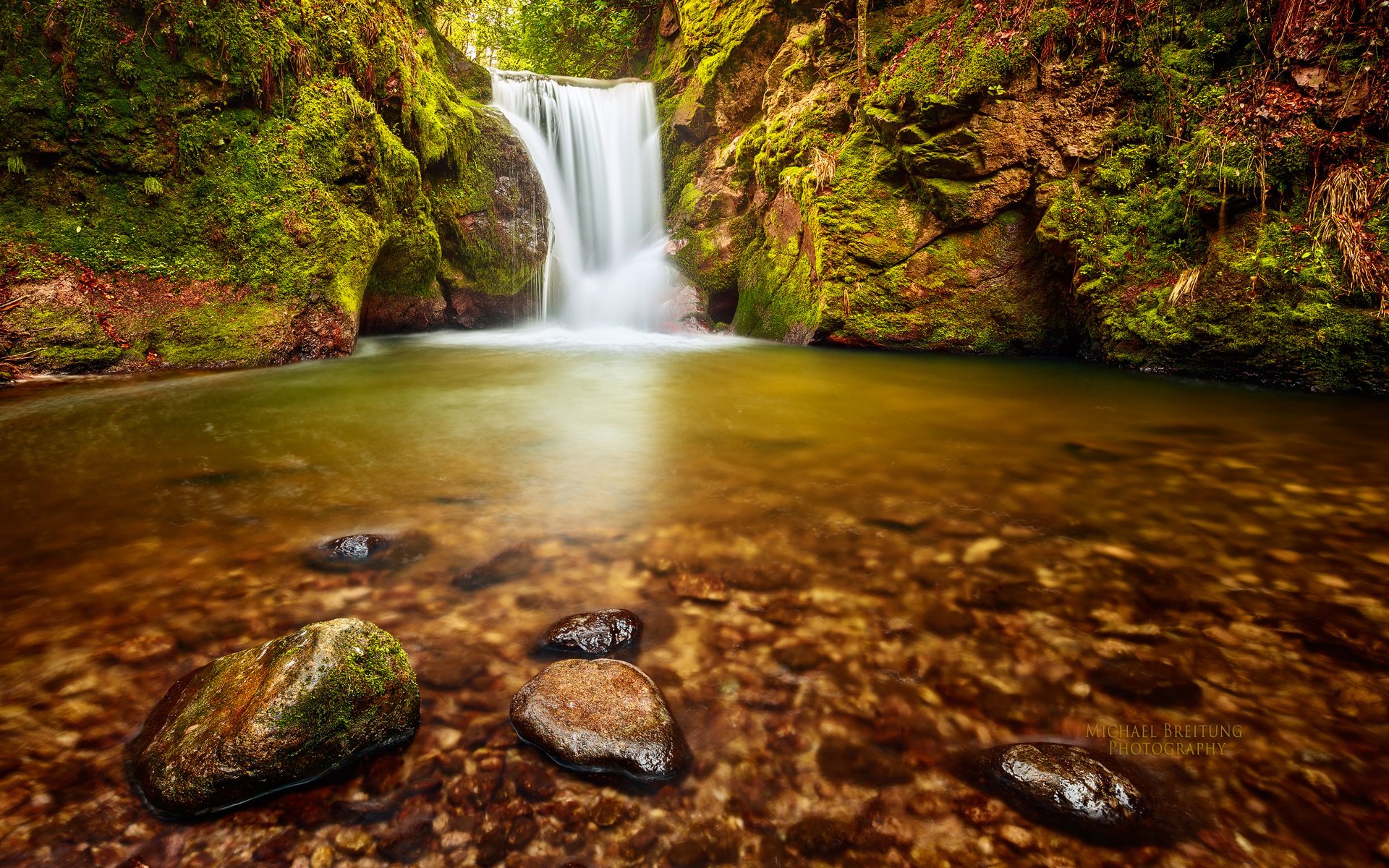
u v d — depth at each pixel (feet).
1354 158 20.08
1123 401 19.29
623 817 4.91
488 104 39.63
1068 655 6.72
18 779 5.08
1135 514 10.50
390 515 10.41
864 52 31.40
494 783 5.18
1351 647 6.79
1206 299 22.16
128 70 23.93
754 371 24.95
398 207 32.17
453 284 37.47
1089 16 25.02
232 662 5.87
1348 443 14.55
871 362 27.07
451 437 15.33
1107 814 4.78
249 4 25.32
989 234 28.32
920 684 6.31
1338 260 19.92
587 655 6.74
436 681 6.34
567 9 51.44
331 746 5.21
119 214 24.36
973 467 13.09
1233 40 23.22
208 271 25.36
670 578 8.40
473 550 9.16
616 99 45.42
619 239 45.16
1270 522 10.11
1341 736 5.55
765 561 8.87
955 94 27.04
